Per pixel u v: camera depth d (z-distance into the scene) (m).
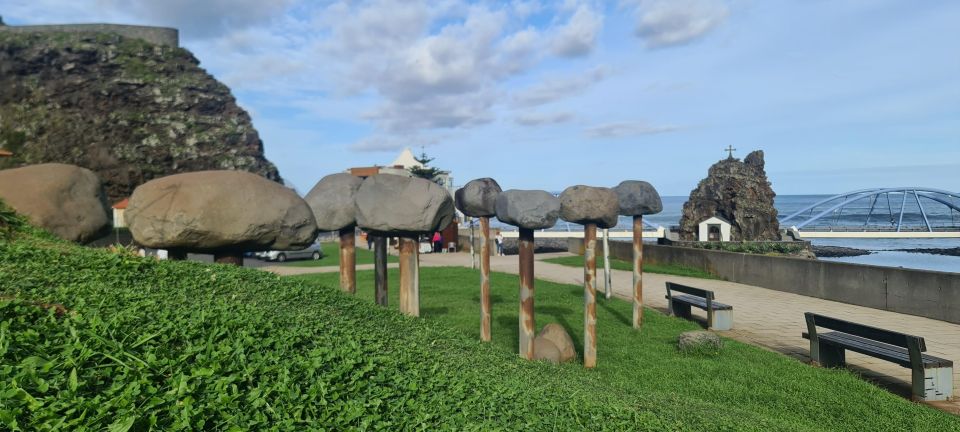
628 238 61.34
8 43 75.50
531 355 7.64
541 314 12.44
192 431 2.82
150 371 3.28
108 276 5.52
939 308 12.56
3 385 2.75
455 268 22.59
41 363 3.09
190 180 7.09
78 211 8.84
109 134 74.25
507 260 28.75
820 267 15.92
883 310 13.91
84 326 3.76
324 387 3.63
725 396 6.83
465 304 13.38
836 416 6.25
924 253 60.81
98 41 80.62
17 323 3.59
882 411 6.36
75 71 77.06
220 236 6.98
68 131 72.31
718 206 48.28
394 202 8.25
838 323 8.18
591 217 8.03
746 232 46.41
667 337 10.29
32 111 72.88
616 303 14.07
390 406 3.76
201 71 87.19
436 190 8.32
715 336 9.15
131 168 72.75
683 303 12.55
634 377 7.57
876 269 14.21
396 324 6.73
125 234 25.23
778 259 17.48
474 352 6.24
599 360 8.53
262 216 7.16
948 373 7.09
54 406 2.68
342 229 9.02
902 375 8.17
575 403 4.56
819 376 7.69
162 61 83.56
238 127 84.19
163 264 6.41
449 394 4.24
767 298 15.87
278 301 6.03
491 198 8.60
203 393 3.17
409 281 8.55
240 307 5.01
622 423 4.25
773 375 7.70
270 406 3.24
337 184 8.95
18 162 68.44
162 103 79.50
